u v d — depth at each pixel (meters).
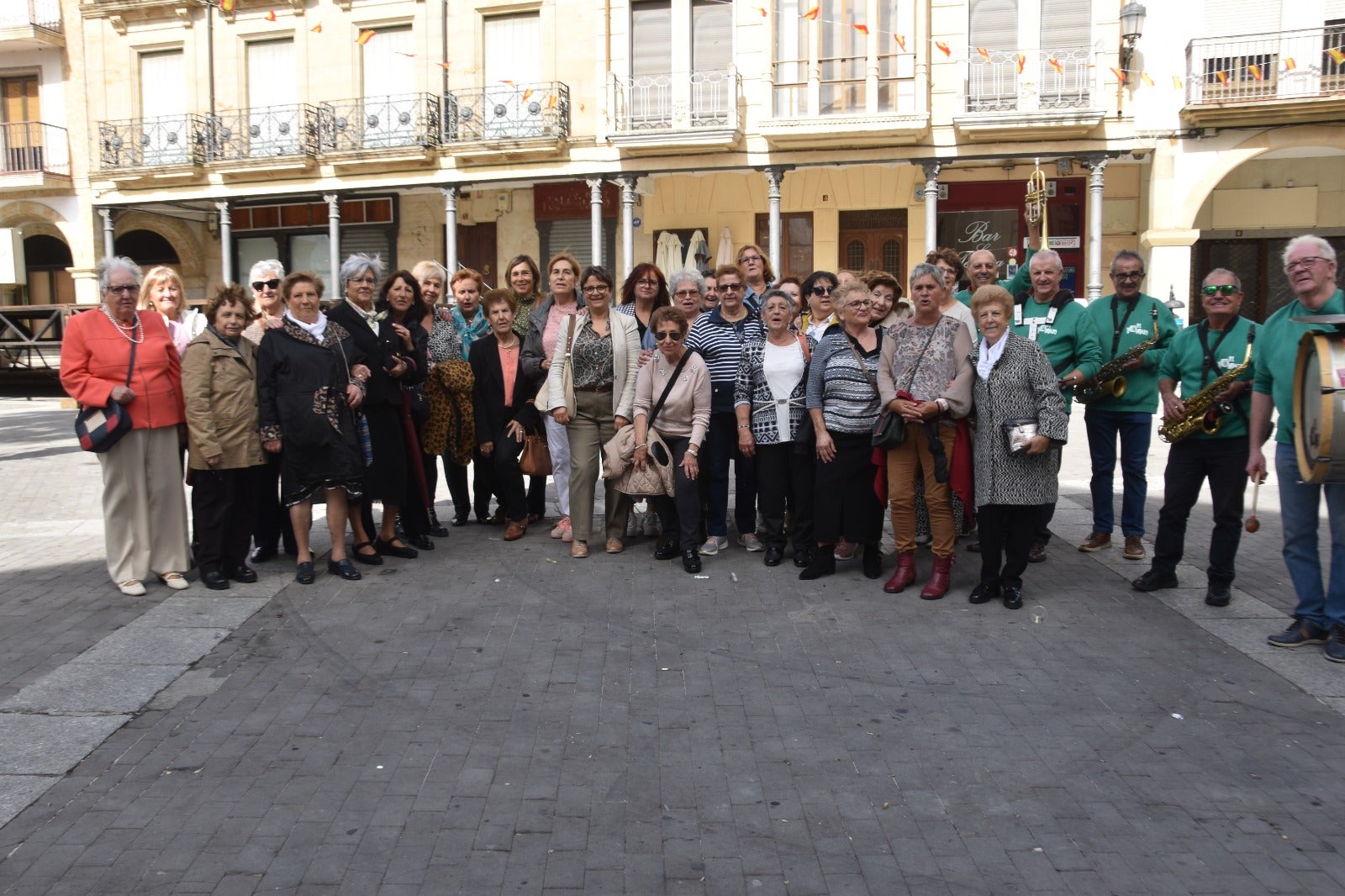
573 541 7.45
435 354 8.05
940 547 6.41
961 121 19.47
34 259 27.62
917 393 6.28
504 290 8.02
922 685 5.06
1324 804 3.89
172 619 6.04
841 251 22.19
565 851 3.61
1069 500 9.38
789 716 4.71
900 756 4.31
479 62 22.70
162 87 25.11
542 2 22.03
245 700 4.92
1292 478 5.43
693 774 4.17
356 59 23.45
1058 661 5.36
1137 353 6.93
